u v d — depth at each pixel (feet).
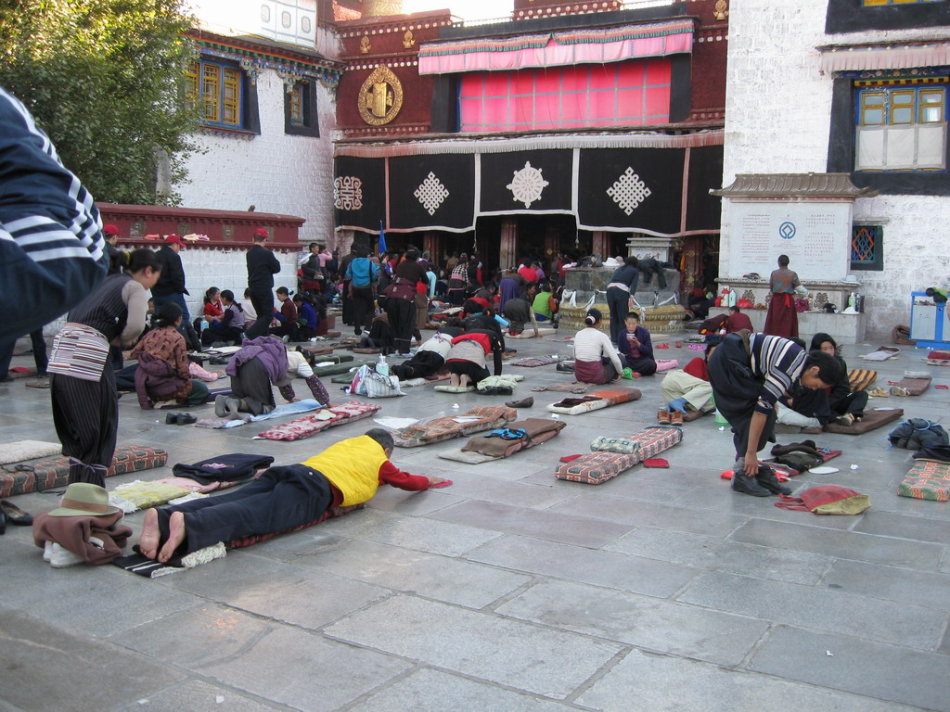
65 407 18.33
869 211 55.77
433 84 79.66
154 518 16.28
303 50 79.46
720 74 69.41
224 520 16.55
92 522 16.14
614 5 74.84
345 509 19.21
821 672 12.23
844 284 54.19
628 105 73.20
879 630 13.62
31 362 41.22
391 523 18.72
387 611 14.23
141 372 30.89
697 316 66.23
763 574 15.96
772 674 12.17
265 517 17.17
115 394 19.04
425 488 20.59
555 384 36.68
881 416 29.66
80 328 18.40
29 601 14.53
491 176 75.61
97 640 13.10
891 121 55.26
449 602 14.60
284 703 11.34
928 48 52.49
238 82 75.82
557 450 25.57
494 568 16.17
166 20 55.98
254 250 45.78
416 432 25.96
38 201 6.05
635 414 30.99
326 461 18.80
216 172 74.13
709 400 30.17
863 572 16.11
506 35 75.41
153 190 58.70
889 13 53.98
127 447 23.67
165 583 15.34
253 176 77.20
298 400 33.30
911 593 15.14
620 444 24.39
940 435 25.54
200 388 31.76
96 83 48.93
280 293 50.93
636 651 12.85
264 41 75.87
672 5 70.28
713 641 13.20
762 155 57.82
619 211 71.05
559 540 17.72
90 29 49.93
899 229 55.21
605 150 71.00
